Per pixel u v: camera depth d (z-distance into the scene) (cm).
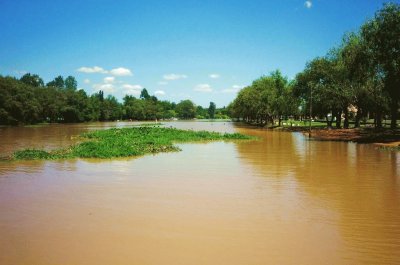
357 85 5328
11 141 4466
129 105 16988
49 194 1600
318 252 964
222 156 2900
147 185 1778
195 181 1873
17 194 1605
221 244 1019
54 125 10138
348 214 1291
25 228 1160
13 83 9250
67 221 1225
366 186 1738
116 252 970
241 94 10619
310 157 2800
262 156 2884
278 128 7950
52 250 987
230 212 1318
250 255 946
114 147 3303
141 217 1263
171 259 924
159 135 5125
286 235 1087
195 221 1216
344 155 2903
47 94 11175
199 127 9156
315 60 6269
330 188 1697
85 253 965
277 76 8850
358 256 939
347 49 5366
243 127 9162
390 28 3919
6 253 970
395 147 3400
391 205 1405
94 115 13525
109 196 1559
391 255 945
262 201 1471
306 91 6475
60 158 2747
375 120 6009
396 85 3984
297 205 1411
